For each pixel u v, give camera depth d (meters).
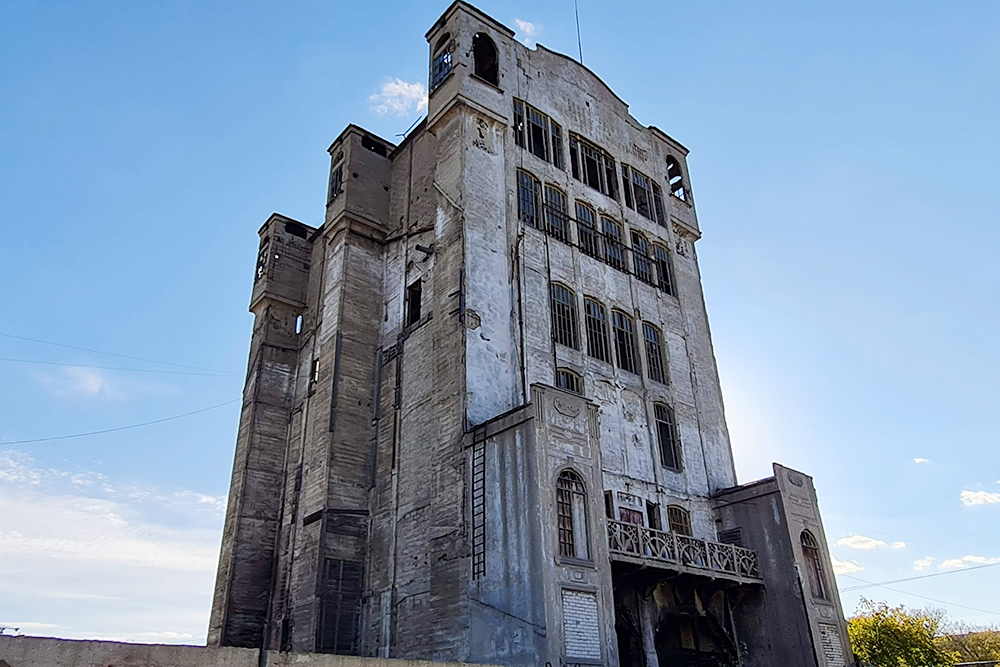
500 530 21.70
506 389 26.34
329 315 32.53
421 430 27.00
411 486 26.55
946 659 49.25
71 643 8.45
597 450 23.34
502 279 28.44
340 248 33.62
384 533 27.06
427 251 30.06
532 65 35.31
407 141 35.62
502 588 20.88
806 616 26.73
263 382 37.66
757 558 28.89
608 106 38.97
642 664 24.06
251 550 33.66
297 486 32.91
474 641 21.11
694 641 27.25
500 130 31.84
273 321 39.34
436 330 27.81
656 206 39.06
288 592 28.27
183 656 9.05
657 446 30.94
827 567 29.08
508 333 27.52
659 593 26.25
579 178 34.81
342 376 30.47
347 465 28.98
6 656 8.03
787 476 29.80
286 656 9.80
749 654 27.69
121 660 8.63
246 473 35.12
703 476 32.28
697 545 26.39
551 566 20.06
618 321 32.84
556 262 31.03
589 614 20.44
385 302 32.69
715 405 35.25
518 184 31.61
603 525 22.31
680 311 36.44
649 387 32.25
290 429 37.03
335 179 35.94
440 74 32.75
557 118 35.22
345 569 27.17
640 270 35.59
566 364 29.00
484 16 33.84
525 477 21.47
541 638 19.11
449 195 29.77
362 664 10.53
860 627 49.34
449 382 26.09
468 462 23.91
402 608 24.69
